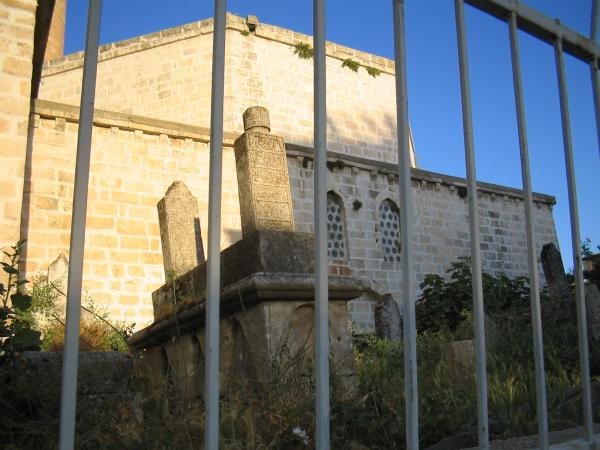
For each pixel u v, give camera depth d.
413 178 21.05
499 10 2.79
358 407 4.10
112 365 3.80
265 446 3.25
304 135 24.50
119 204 14.85
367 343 10.78
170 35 24.12
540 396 2.49
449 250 21.39
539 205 24.95
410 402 2.09
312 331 5.76
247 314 5.75
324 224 2.08
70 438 1.62
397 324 14.32
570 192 2.88
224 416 3.40
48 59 26.39
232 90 23.12
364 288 6.07
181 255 8.88
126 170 15.16
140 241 14.89
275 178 6.80
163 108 23.58
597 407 4.87
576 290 2.79
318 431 1.93
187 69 23.66
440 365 6.77
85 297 13.09
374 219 19.61
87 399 3.62
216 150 1.96
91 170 14.73
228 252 6.48
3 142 10.52
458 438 3.92
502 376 6.08
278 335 5.50
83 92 1.80
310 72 25.36
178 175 15.84
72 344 1.66
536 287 2.59
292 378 4.38
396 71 2.38
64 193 13.99
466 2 2.69
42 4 11.33
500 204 23.50
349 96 26.55
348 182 19.38
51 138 14.14
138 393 3.77
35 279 12.58
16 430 3.14
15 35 10.97
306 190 18.20
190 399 3.77
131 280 14.52
